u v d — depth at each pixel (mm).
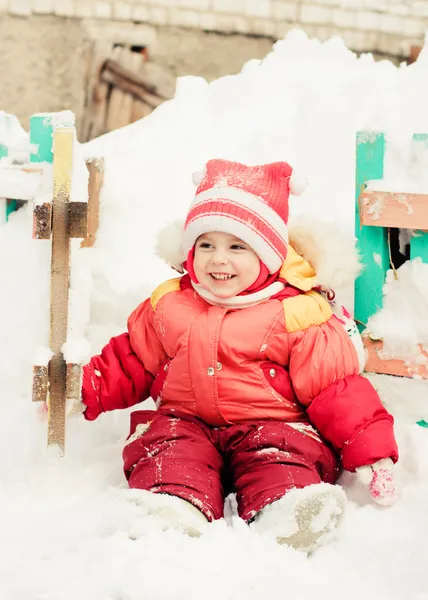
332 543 2082
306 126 3660
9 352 3045
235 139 3793
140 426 2445
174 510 1998
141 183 3633
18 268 3143
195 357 2391
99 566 1874
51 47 7789
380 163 2639
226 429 2400
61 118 3115
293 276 2463
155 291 2541
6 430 2727
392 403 2686
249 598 1784
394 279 2682
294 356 2389
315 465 2307
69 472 2479
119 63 7879
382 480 2271
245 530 2041
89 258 3311
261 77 4152
